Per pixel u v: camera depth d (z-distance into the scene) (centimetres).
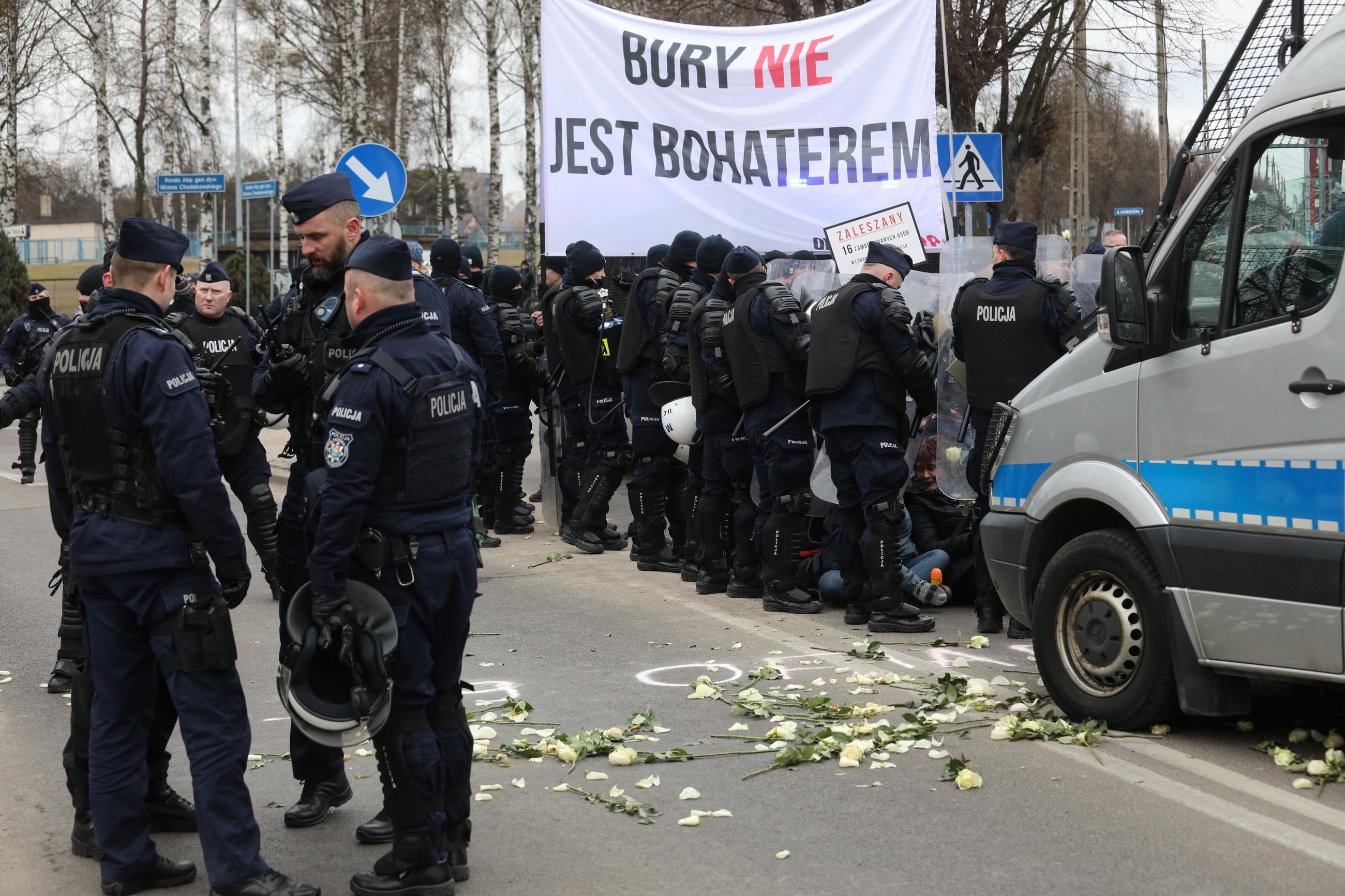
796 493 779
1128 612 525
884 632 726
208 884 415
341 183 458
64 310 4853
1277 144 480
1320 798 452
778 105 1049
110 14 3844
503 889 398
